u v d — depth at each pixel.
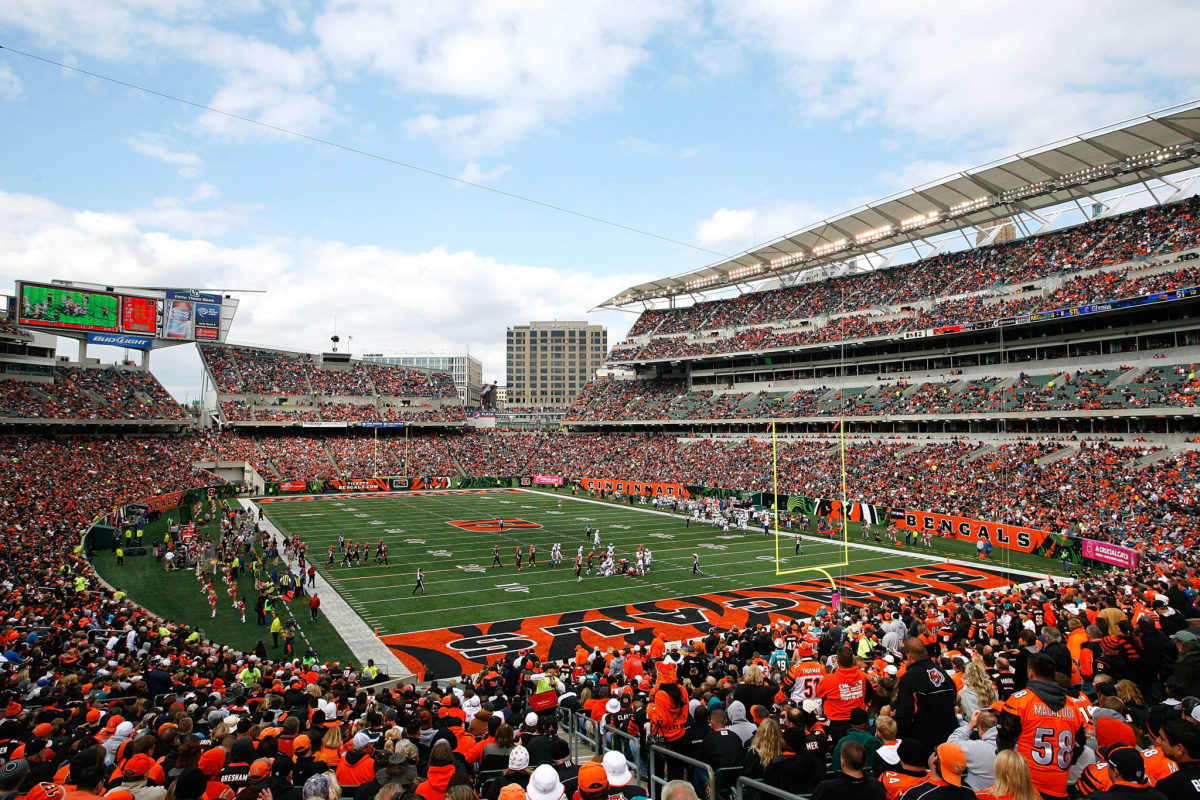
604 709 12.38
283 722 9.75
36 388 61.75
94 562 36.84
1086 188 54.44
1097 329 50.50
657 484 66.81
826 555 41.03
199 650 19.75
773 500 56.88
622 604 30.75
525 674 17.25
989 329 54.94
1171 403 42.66
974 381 57.72
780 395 74.50
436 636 26.25
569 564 38.88
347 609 29.80
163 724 10.03
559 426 110.69
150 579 33.50
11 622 19.08
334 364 95.19
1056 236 58.19
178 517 52.69
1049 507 40.91
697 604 30.66
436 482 78.75
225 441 76.88
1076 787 6.54
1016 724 6.12
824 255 71.75
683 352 84.06
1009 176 52.59
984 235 71.62
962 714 8.57
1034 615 16.64
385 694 14.01
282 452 78.25
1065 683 8.31
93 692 13.34
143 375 73.12
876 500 50.06
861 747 5.35
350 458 81.06
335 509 60.34
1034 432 51.44
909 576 35.06
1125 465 43.00
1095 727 6.95
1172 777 5.28
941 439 57.25
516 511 60.38
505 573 36.69
